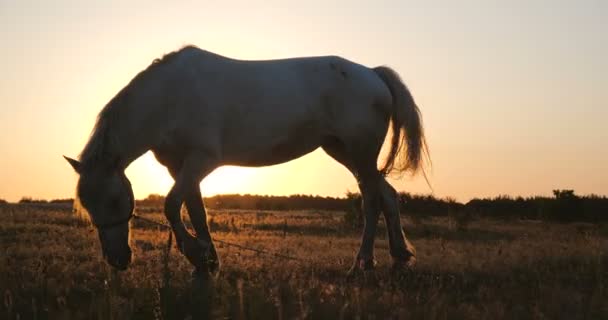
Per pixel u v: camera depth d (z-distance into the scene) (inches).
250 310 197.8
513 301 231.0
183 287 229.8
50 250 358.0
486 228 804.6
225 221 791.1
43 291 230.5
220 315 198.5
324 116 319.0
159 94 282.5
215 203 1706.4
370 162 326.3
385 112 332.2
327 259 355.6
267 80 303.1
